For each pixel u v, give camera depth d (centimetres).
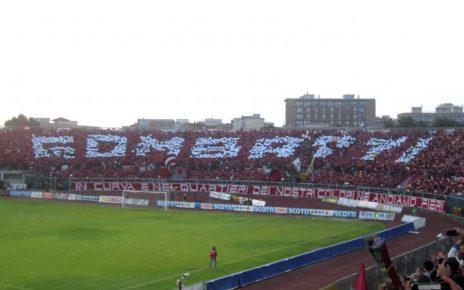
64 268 4812
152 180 11419
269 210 8856
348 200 9281
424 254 4109
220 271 4762
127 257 5312
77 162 12381
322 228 7225
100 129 14150
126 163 12438
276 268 4534
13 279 4406
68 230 6944
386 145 11219
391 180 9988
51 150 12688
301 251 5659
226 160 12106
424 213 8262
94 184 11575
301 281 4328
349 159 11169
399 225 6788
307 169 11350
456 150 10219
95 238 6378
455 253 2294
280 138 12488
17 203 9988
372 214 7994
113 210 9106
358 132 12000
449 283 1305
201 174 11756
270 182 10669
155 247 5847
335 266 4853
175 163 12194
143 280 4409
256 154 12125
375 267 3538
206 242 6166
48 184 11588
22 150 12569
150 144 12938
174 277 4516
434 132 11162
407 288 1455
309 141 12156
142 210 9162
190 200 10294
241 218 8262
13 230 6919
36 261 5097
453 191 8656
